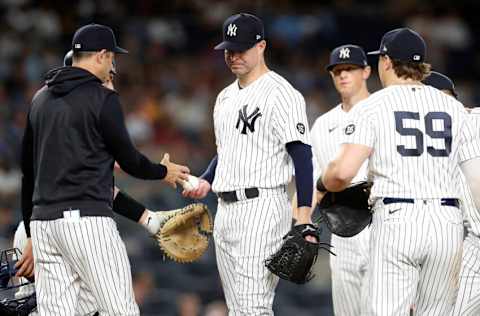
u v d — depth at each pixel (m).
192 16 76.50
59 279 22.97
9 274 25.14
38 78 67.19
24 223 24.16
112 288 22.64
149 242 54.72
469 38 79.31
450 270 22.48
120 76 69.38
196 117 67.19
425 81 25.84
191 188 25.14
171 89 69.56
